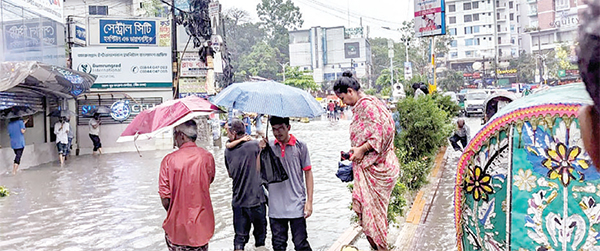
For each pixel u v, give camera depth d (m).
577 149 2.32
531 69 74.06
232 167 5.70
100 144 19.78
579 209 2.34
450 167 12.29
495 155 2.65
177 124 4.61
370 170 4.63
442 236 6.58
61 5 18.39
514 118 2.53
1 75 13.06
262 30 98.94
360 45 88.31
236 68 82.44
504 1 87.19
